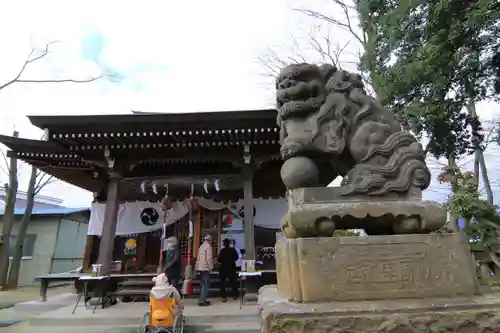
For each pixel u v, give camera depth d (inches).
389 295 96.6
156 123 373.7
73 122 367.9
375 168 113.0
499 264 267.6
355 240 101.2
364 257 99.7
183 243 465.7
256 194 498.6
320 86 122.6
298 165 115.0
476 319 88.7
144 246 487.5
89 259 473.7
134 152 426.3
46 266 745.6
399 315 88.8
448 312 89.5
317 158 122.0
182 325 247.1
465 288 98.0
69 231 805.9
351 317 88.0
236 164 426.3
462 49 321.4
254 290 390.3
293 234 112.6
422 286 97.6
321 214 104.3
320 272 98.3
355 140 117.3
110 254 389.7
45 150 437.4
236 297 405.7
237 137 394.9
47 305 406.0
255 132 385.1
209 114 370.3
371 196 110.7
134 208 478.6
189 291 401.1
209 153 428.5
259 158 424.5
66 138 381.7
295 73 122.4
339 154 117.1
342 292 96.8
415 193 110.8
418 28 358.0
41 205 1095.6
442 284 97.9
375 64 406.3
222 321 313.3
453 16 313.6
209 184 433.4
